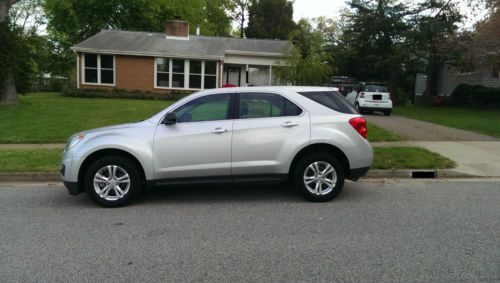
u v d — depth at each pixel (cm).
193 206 646
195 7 3956
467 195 713
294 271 409
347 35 3077
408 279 392
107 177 643
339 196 705
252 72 2983
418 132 1380
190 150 640
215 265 424
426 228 538
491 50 1978
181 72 2719
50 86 5356
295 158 662
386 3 2828
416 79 3269
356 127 664
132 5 3472
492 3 1948
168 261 434
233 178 652
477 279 392
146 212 615
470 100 2653
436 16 2611
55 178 845
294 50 2253
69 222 568
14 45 1909
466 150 1075
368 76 3184
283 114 662
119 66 2673
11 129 1312
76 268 416
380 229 534
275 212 612
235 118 655
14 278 394
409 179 851
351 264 425
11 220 577
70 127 1344
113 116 1569
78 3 3456
